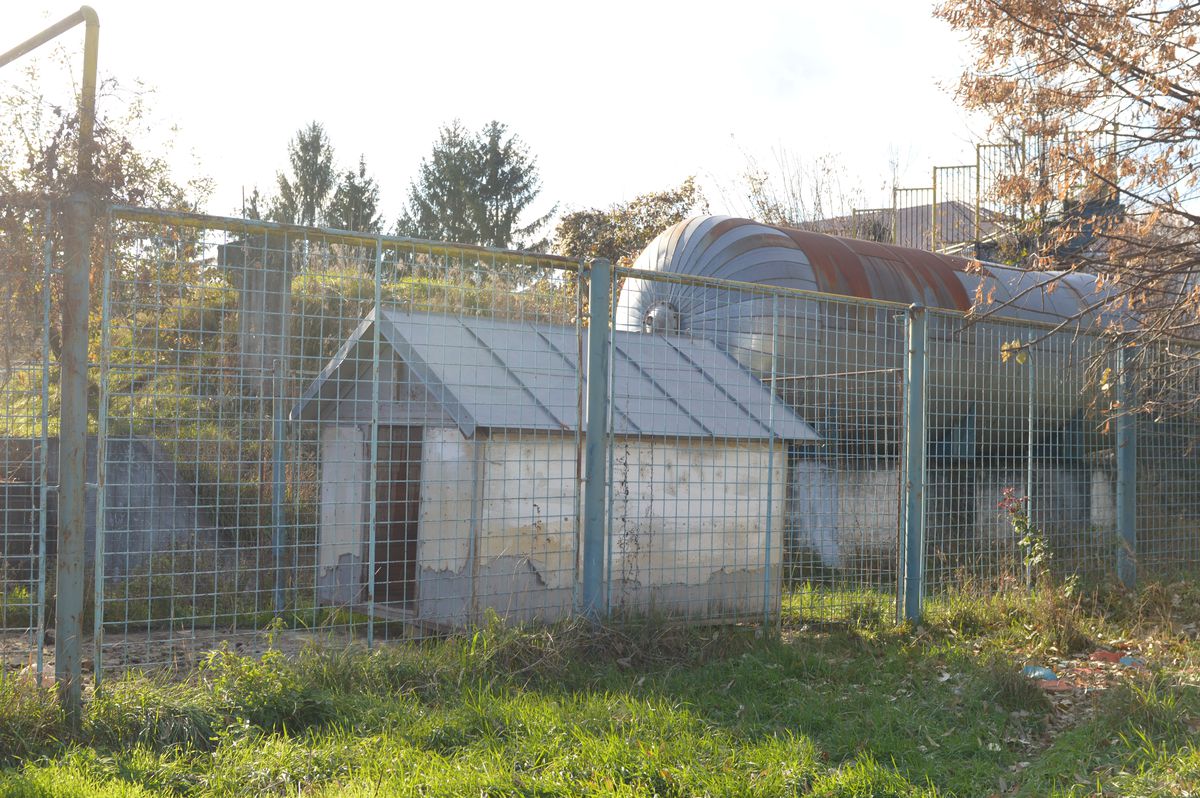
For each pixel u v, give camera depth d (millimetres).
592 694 5590
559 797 4125
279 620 6152
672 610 7445
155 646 6898
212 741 4727
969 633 7863
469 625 6410
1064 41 7535
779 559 8336
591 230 34938
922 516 8172
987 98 8055
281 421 7555
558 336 8562
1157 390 10031
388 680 5578
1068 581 8703
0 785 3922
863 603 8117
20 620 7781
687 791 4234
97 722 4727
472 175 51031
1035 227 8180
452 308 8109
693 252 12891
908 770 4586
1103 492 10945
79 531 5000
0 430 8586
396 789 4078
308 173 52469
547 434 7309
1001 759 4891
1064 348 12383
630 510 7508
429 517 7406
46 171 7477
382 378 8297
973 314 8586
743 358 11422
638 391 8250
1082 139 7543
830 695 5789
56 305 5578
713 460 8031
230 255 9875
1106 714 5375
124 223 5590
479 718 4961
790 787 4266
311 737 4742
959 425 10688
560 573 7344
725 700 5660
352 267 12609
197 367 6297
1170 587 9562
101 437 5176
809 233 13438
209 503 9406
